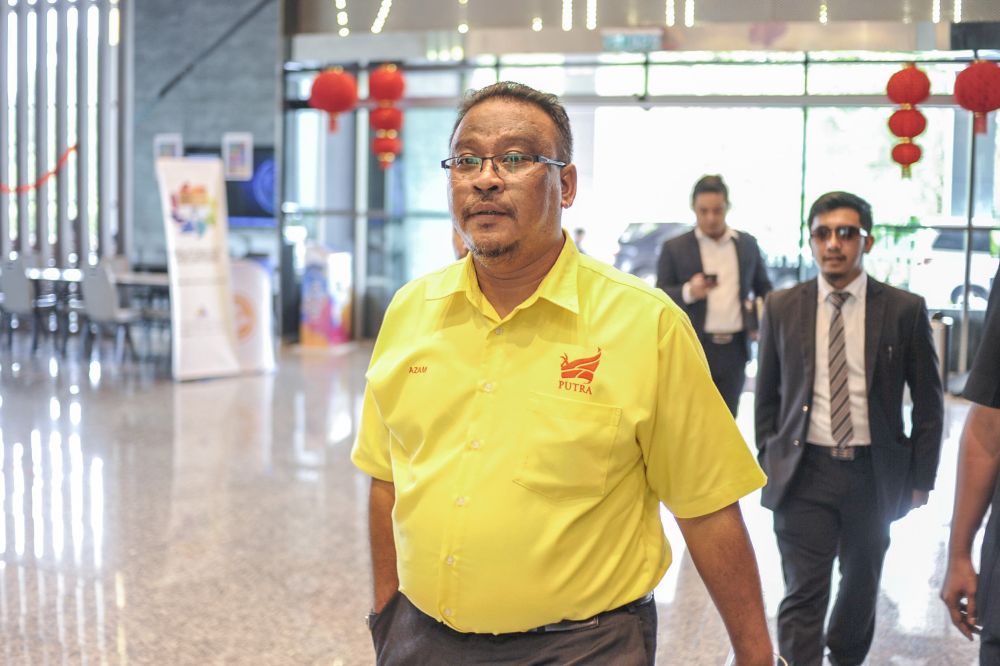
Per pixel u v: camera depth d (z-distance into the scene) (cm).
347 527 536
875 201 986
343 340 1231
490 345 180
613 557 176
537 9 775
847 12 721
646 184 1064
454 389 181
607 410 172
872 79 970
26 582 452
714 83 1020
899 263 954
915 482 326
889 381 317
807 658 321
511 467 174
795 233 1023
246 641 391
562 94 1070
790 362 326
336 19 802
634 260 1080
